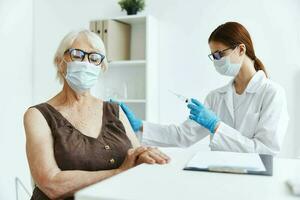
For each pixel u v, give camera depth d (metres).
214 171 0.96
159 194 0.73
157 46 3.14
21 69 3.48
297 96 2.74
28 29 3.56
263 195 0.74
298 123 2.72
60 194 1.18
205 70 3.00
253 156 1.15
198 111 1.77
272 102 1.81
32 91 3.61
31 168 1.24
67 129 1.35
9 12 3.35
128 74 3.27
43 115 1.34
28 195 3.39
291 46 2.76
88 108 1.47
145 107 3.02
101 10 3.38
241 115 1.94
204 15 3.00
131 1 3.04
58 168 1.25
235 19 2.91
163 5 3.12
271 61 2.81
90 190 0.75
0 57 3.25
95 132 1.41
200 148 2.95
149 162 1.10
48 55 3.60
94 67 1.45
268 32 2.82
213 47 1.90
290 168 1.02
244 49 1.88
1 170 3.26
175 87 3.10
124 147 1.42
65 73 1.46
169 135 2.11
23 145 3.49
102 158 1.35
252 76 1.94
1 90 3.26
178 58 3.09
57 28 3.56
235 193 0.75
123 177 0.89
